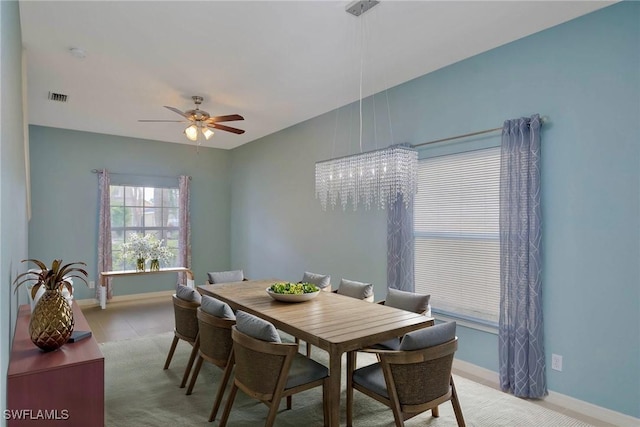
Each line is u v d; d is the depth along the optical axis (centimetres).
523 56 310
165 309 577
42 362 191
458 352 354
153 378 327
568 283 281
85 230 609
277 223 613
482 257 341
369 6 261
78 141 603
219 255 746
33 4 254
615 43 261
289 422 258
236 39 305
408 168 296
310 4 258
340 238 484
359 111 459
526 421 262
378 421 261
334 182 337
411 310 302
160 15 269
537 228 294
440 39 311
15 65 228
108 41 307
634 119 252
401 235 393
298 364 248
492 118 331
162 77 382
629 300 253
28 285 364
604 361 263
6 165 153
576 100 279
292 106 482
